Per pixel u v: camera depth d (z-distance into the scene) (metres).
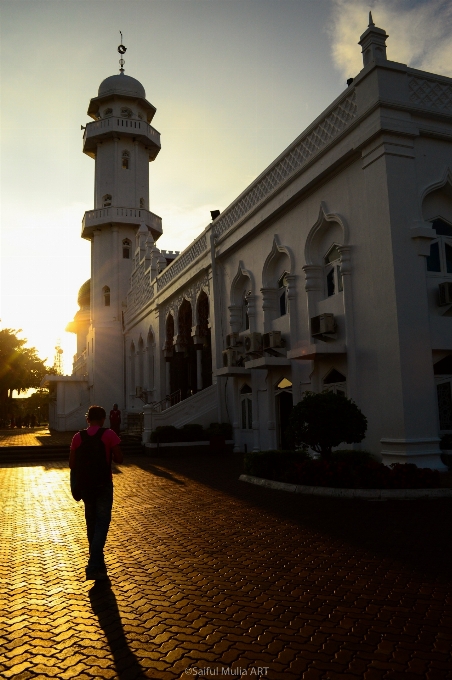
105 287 37.88
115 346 37.19
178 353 26.67
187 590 4.98
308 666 3.44
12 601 4.84
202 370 23.55
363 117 11.98
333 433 10.18
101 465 5.57
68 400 40.62
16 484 13.23
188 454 19.30
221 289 20.83
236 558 6.02
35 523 8.38
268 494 10.05
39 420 77.50
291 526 7.44
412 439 10.77
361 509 8.21
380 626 4.02
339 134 12.73
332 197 13.63
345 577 5.19
